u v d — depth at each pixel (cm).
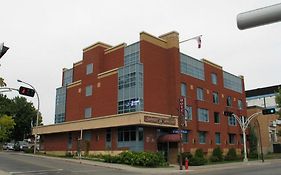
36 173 2198
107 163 3216
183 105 3812
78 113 4769
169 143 4044
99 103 4362
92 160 3541
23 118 7188
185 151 4112
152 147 3741
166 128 3956
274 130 7075
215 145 4891
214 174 2431
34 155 4072
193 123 4491
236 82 5944
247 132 5934
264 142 6638
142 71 3941
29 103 7450
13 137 7331
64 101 5191
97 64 4559
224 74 5591
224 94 5450
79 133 4475
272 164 3950
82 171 2420
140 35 4088
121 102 3997
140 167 2966
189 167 3250
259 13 442
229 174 2412
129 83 3947
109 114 4138
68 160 3347
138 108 3756
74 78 5141
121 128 3816
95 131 4191
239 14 462
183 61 4566
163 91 4184
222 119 5231
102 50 4647
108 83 4278
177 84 4228
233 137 5509
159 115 3694
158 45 4275
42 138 5319
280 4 430
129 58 4191
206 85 4981
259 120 6588
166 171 2656
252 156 5506
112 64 4456
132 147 3606
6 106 6981
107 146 3953
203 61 5041
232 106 5625
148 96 3928
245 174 2389
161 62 4256
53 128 4806
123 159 3231
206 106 4856
